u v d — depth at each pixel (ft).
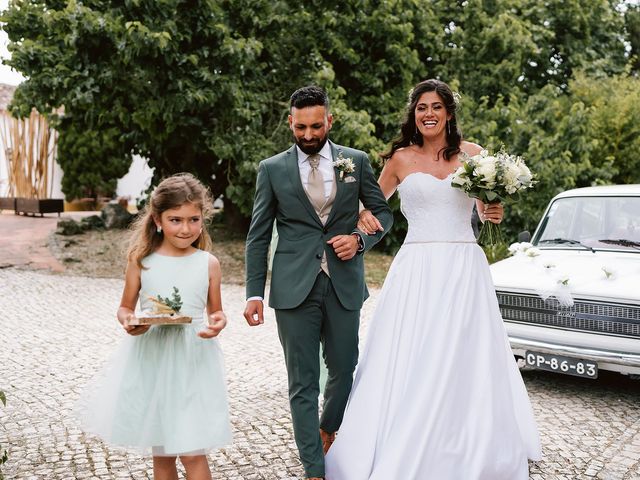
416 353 10.87
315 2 42.39
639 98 47.60
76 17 31.27
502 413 10.69
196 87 34.73
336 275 11.07
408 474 9.94
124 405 9.02
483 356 10.90
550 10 55.06
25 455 12.51
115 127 45.85
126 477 11.46
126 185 89.45
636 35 70.38
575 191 20.54
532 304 16.57
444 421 10.30
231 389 17.25
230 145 37.24
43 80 33.71
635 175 47.32
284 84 42.24
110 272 38.75
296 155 11.32
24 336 23.57
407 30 44.39
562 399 16.29
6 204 65.87
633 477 11.66
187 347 9.23
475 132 41.91
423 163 11.87
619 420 14.70
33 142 68.33
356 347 11.43
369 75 45.11
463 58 48.73
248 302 11.10
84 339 23.16
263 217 11.30
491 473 10.16
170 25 32.60
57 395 16.63
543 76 56.13
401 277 11.58
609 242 18.37
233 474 11.65
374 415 10.82
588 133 42.75
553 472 11.85
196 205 9.34
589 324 15.74
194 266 9.51
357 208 11.39
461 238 11.57
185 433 8.81
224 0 38.19
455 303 11.11
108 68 33.42
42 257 41.91
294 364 10.98
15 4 35.42
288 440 13.38
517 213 40.34
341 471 10.74
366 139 37.83
